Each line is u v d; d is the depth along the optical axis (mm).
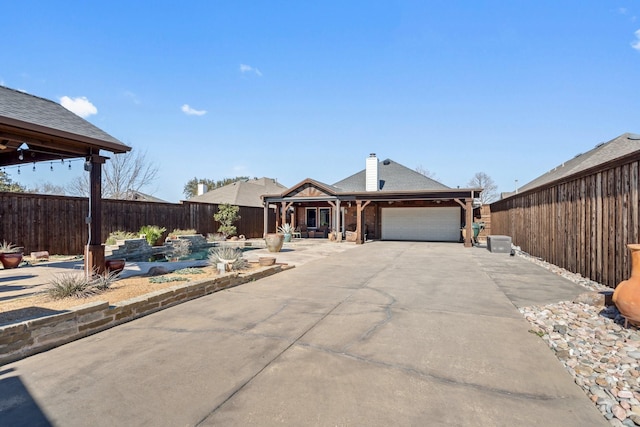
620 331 3904
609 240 6289
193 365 3104
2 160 7645
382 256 11664
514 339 3768
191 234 14336
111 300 4781
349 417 2311
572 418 2312
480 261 10336
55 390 2662
